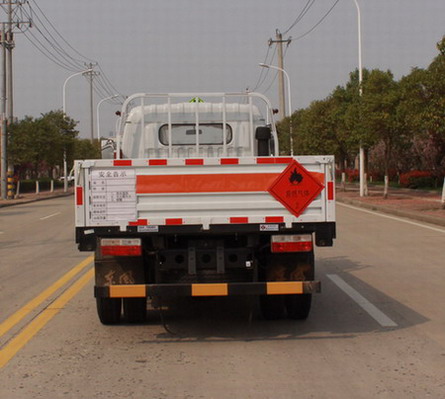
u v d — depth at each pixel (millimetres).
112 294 6379
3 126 40094
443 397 4824
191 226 6332
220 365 5758
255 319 7648
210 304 8617
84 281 10461
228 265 6582
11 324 7500
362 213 23781
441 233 16484
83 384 5281
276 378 5336
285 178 6348
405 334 6734
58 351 6312
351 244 14617
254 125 8797
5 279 10859
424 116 20141
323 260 12281
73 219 24516
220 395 4945
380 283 9773
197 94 8055
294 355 6039
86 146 69312
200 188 6316
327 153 39281
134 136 8664
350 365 5672
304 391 5000
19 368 5754
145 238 6555
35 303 8742
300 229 6414
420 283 9711
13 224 22906
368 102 27703
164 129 8672
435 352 6035
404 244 14406
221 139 8695
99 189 6312
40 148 50469
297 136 45156
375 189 38812
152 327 7316
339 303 8391
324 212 6391
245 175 6332
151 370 5641
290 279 6590
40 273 11469
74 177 6320
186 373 5531
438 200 27531
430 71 19812
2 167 40406
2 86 39875
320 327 7141
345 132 33781
